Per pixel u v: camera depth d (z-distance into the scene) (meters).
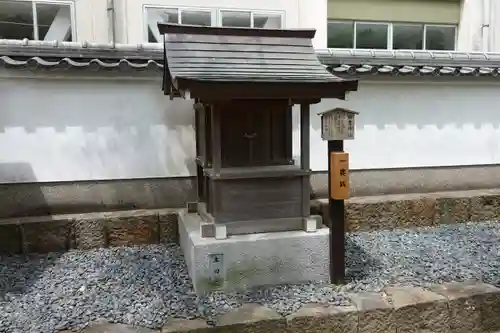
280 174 4.41
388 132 6.59
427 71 6.18
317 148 6.37
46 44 5.32
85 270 4.80
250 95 3.88
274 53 4.54
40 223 5.29
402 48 9.17
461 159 6.92
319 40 8.20
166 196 5.99
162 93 5.82
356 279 4.52
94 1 7.29
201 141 5.22
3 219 5.39
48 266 4.91
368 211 6.11
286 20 8.12
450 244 5.62
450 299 4.03
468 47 9.12
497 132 7.03
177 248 5.48
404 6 9.00
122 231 5.53
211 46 4.43
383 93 6.51
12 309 3.90
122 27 7.44
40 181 5.56
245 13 7.96
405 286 4.34
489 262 5.00
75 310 3.88
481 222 6.55
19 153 5.47
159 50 5.67
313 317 3.73
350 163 6.51
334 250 4.37
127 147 5.80
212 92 3.78
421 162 6.76
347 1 8.73
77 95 5.57
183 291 4.26
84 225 5.41
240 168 4.61
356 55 6.26
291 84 3.90
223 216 4.34
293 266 4.39
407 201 6.25
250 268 4.29
